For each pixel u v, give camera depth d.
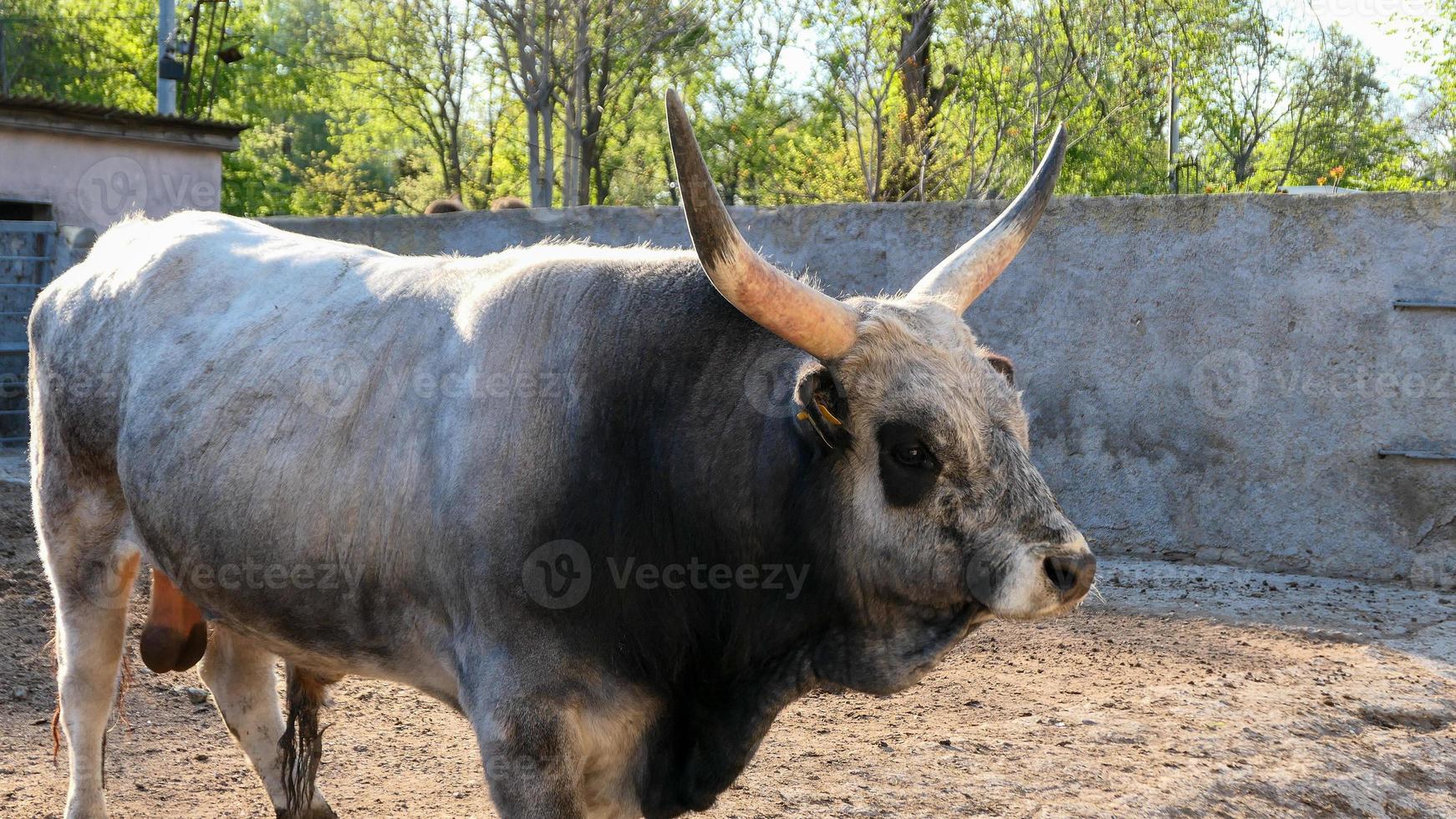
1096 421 8.44
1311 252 7.84
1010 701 5.32
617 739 2.87
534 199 24.50
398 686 5.46
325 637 3.14
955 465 2.63
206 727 4.82
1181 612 6.94
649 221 9.67
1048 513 2.61
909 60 22.66
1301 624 6.68
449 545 2.86
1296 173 36.88
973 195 22.56
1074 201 8.42
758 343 2.89
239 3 34.50
